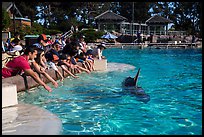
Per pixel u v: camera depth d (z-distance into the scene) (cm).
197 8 7088
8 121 477
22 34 3117
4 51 1183
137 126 488
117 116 549
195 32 5734
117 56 2283
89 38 3988
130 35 4484
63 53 1043
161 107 620
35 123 471
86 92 758
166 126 492
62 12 7038
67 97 698
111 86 840
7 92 557
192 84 924
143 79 1020
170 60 1903
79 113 566
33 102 642
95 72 1153
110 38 4088
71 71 1023
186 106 630
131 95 723
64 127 480
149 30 5650
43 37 970
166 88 851
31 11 6712
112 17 5366
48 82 851
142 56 2266
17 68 689
